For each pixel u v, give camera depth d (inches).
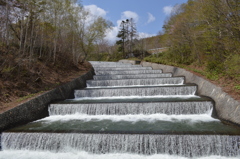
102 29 958.4
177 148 289.4
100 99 558.3
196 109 421.7
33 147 327.6
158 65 1060.5
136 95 581.3
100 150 307.7
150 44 2058.3
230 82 472.1
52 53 828.6
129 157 290.0
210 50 681.0
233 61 454.6
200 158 279.4
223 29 491.8
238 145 278.8
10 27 652.7
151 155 293.6
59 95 551.8
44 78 615.8
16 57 588.4
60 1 763.4
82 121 405.4
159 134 296.8
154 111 431.8
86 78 799.7
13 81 506.3
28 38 693.9
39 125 387.2
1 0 573.3
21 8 617.0
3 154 315.9
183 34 863.7
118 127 356.2
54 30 750.5
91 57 2130.9
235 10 431.2
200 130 320.2
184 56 969.5
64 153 314.3
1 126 350.6
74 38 887.1
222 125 343.6
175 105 424.5
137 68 1108.5
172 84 692.7
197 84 583.2
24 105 411.2
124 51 2256.4
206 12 564.4
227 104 382.0
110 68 1123.3
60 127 370.0
